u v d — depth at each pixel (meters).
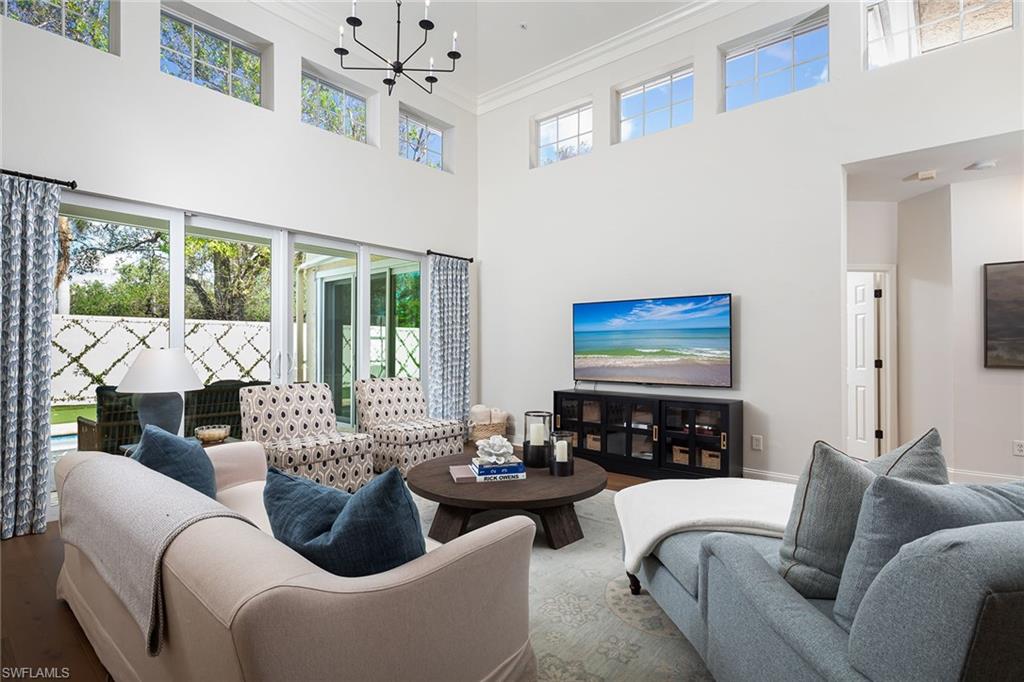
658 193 4.67
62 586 2.09
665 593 1.87
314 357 4.59
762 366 4.09
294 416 3.91
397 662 1.14
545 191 5.48
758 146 4.13
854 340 5.12
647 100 4.95
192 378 2.90
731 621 1.38
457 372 5.69
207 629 0.98
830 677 0.97
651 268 4.70
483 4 4.36
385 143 5.09
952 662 0.77
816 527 1.29
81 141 3.22
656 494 2.27
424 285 5.61
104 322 3.41
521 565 1.51
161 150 3.57
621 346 4.80
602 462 4.63
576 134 5.46
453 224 5.78
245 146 4.03
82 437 3.32
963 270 4.17
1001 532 0.82
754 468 4.11
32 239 2.98
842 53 3.76
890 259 4.73
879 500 1.04
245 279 4.14
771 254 4.05
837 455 1.30
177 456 1.99
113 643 1.56
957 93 3.34
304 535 1.23
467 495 2.60
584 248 5.16
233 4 3.99
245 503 2.25
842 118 3.75
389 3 4.32
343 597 1.04
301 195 4.39
